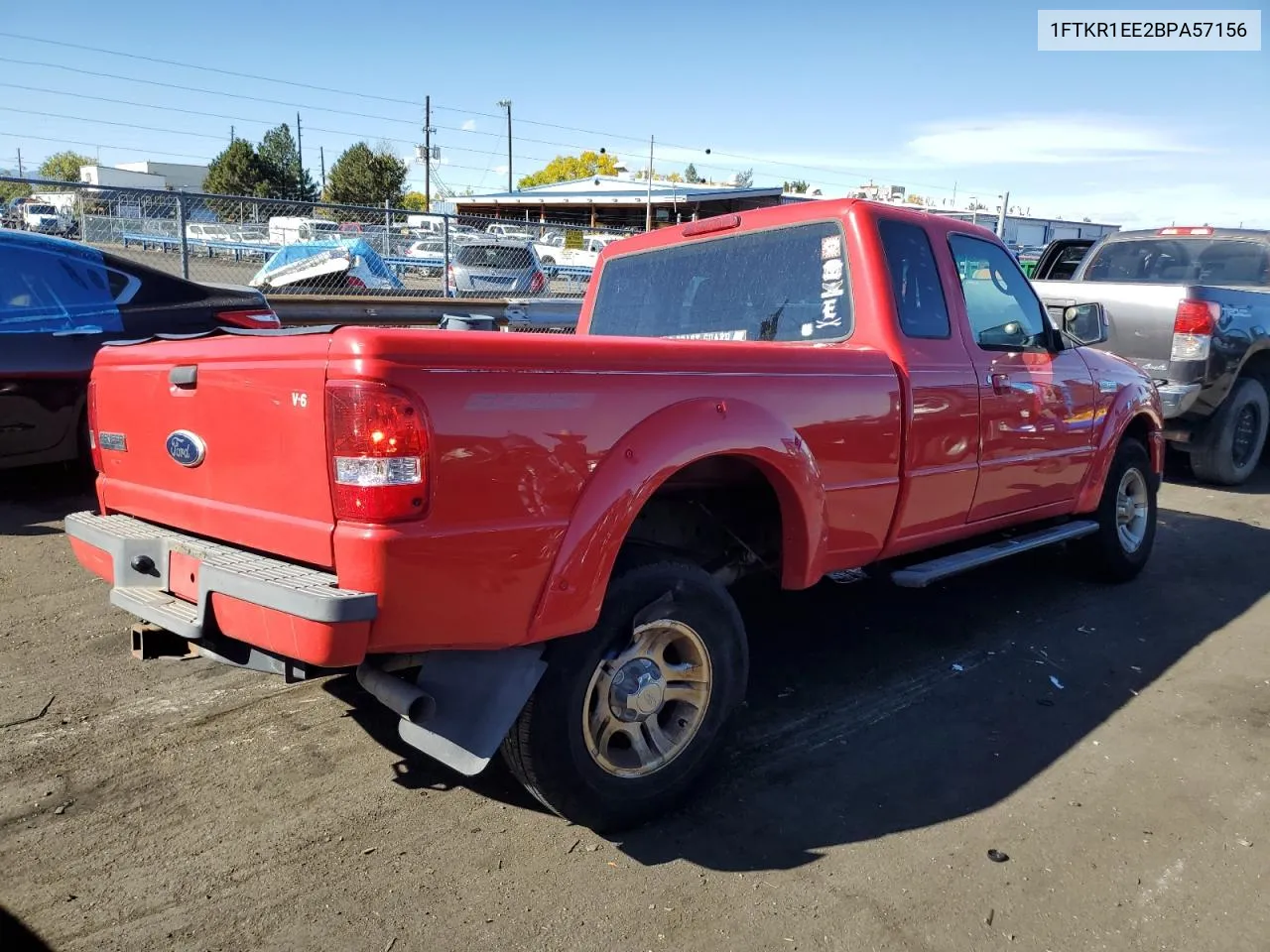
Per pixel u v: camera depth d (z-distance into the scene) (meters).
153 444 3.17
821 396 3.41
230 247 12.05
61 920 2.48
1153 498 5.82
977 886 2.74
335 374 2.40
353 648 2.37
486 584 2.53
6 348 5.80
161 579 3.08
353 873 2.72
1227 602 5.38
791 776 3.36
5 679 3.88
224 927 2.47
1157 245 9.38
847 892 2.70
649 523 3.56
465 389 2.46
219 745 3.44
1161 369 8.02
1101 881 2.78
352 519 2.42
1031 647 4.63
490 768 3.36
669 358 2.94
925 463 3.91
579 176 80.31
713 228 4.38
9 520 5.95
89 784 3.14
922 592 5.43
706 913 2.59
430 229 14.29
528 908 2.59
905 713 3.88
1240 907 2.68
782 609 5.11
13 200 10.05
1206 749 3.62
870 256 3.83
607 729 2.91
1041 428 4.60
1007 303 4.57
